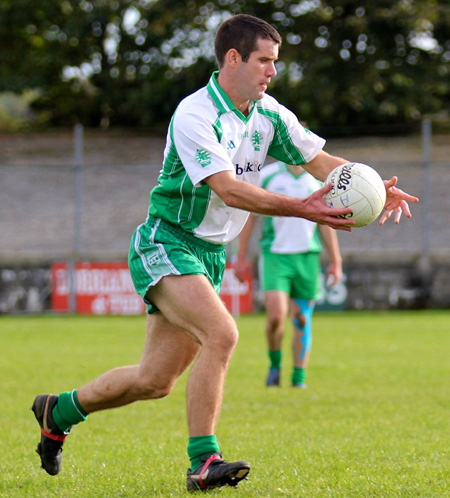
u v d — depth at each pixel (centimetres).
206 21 10831
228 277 6225
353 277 6519
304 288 2753
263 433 1952
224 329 1304
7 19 11538
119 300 6366
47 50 11581
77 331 4978
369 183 1332
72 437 1939
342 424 2070
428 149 6556
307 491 1319
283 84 9881
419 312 6294
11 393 2673
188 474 1308
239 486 1358
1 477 1491
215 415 1314
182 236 1388
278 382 2797
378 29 10362
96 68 11662
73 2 11381
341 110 10131
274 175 2816
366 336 4566
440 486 1358
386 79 10306
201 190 1356
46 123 12250
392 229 7450
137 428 2073
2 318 6088
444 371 3170
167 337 1390
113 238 7525
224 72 1340
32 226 7775
